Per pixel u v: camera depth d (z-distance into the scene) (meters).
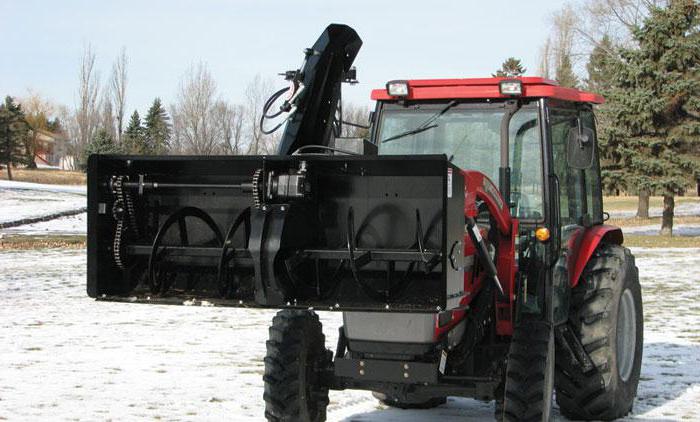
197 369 9.03
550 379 5.64
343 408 7.33
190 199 5.23
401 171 4.89
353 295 4.99
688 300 15.23
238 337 11.34
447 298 4.68
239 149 54.44
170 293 5.24
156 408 7.23
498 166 6.26
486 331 5.89
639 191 34.88
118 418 6.86
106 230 5.10
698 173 34.12
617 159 35.50
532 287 5.97
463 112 6.43
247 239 5.08
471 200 5.24
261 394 7.78
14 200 49.12
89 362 9.45
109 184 5.11
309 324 5.79
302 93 5.80
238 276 5.10
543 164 6.14
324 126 5.95
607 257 6.91
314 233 5.08
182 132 54.88
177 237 5.24
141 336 11.41
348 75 6.18
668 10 33.91
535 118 6.25
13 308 14.38
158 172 5.22
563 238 6.49
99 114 83.88
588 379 6.59
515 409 5.42
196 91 54.25
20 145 83.81
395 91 6.48
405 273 4.89
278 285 4.77
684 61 34.00
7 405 7.32
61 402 7.44
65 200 50.91
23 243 29.56
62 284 18.14
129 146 76.25
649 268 21.86
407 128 6.54
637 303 7.25
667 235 36.31
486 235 5.64
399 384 5.60
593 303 6.65
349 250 4.86
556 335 6.58
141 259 5.26
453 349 5.66
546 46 59.50
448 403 7.63
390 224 4.96
